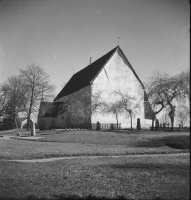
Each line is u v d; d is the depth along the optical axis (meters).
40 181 8.70
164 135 28.66
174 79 36.47
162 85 36.56
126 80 50.19
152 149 20.02
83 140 28.66
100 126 43.28
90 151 18.20
